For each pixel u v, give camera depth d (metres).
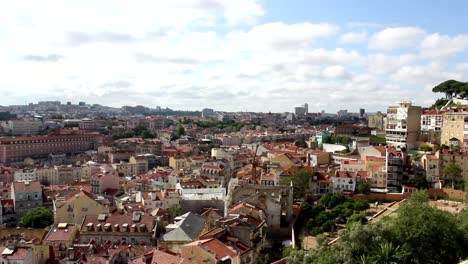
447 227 125.81
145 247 171.75
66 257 170.50
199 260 138.50
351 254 115.88
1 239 198.00
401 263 115.00
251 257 166.00
